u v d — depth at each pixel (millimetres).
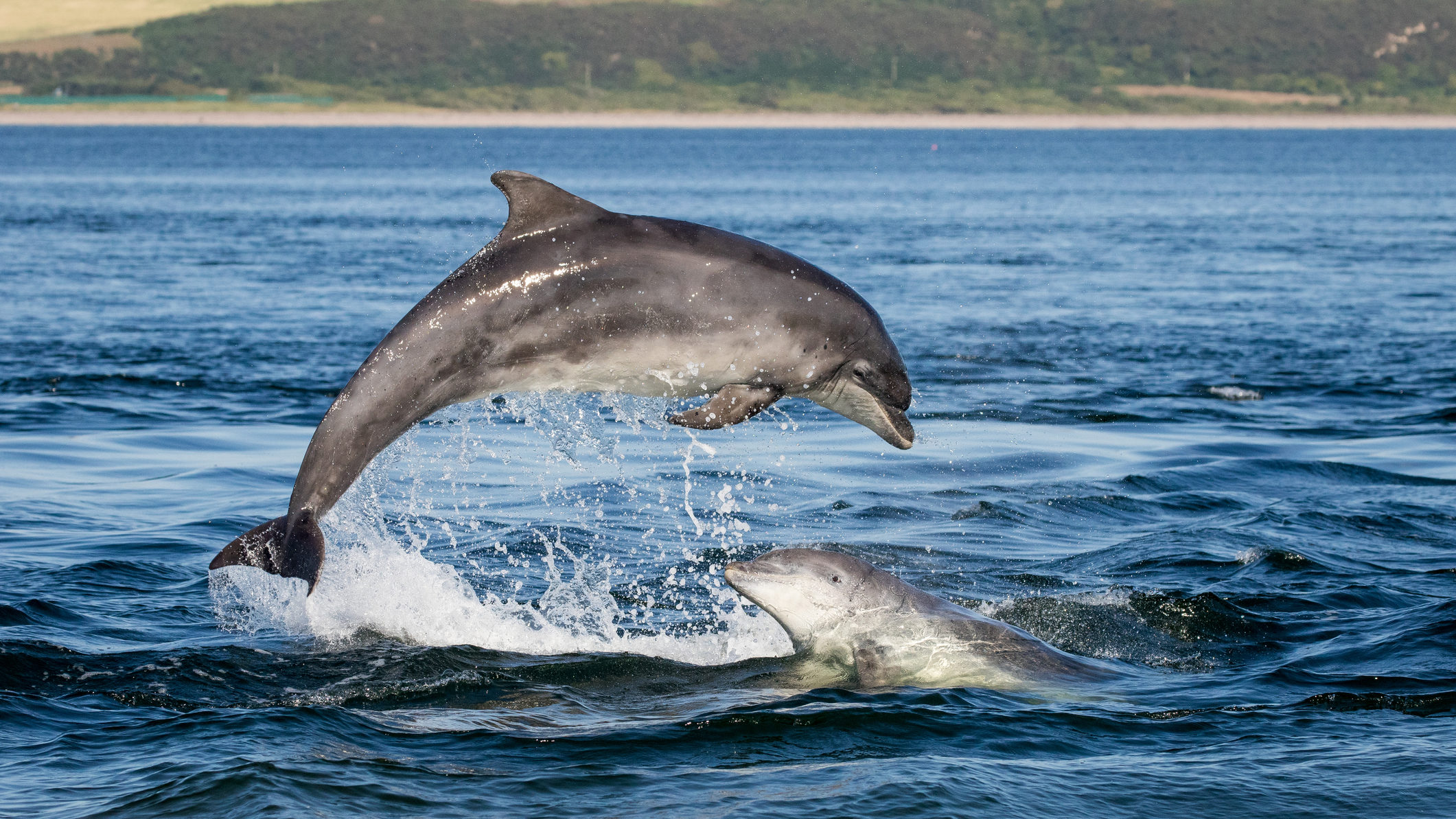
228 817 16828
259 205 187625
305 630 25750
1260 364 61844
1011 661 23672
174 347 64125
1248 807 17672
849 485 39062
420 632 25859
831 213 181375
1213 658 24859
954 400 52969
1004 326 75000
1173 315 79688
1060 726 20688
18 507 34750
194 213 168875
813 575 24672
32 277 94000
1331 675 23547
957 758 19250
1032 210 188000
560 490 37781
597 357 22094
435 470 39844
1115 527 34781
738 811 17234
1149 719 21094
